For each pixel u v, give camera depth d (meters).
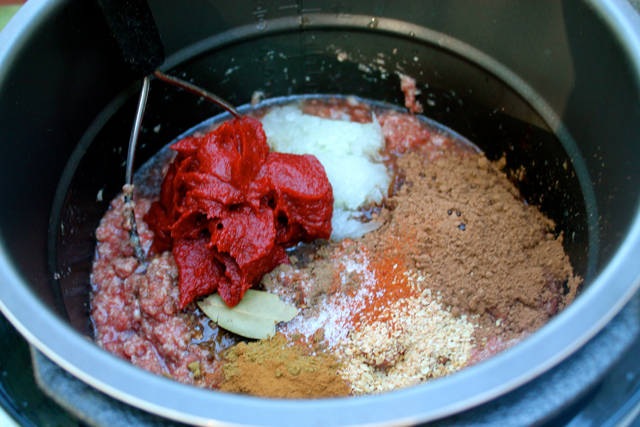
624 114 0.28
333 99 0.41
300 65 0.39
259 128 0.34
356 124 0.38
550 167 0.34
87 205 0.34
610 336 0.24
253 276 0.33
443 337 0.32
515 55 0.33
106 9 0.29
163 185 0.35
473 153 0.38
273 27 0.36
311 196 0.33
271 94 0.40
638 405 0.25
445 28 0.35
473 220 0.34
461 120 0.38
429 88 0.38
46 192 0.31
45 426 0.26
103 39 0.31
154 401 0.23
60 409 0.26
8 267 0.25
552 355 0.23
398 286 0.33
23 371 0.26
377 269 0.33
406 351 0.32
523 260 0.33
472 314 0.32
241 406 0.23
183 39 0.35
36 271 0.29
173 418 0.23
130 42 0.31
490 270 0.33
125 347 0.32
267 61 0.38
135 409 0.24
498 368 0.23
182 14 0.34
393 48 0.37
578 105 0.31
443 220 0.34
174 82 0.34
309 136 0.37
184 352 0.32
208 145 0.33
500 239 0.34
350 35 0.37
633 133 0.28
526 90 0.33
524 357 0.23
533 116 0.34
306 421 0.23
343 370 0.31
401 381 0.31
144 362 0.32
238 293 0.32
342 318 0.33
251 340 0.32
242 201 0.33
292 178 0.33
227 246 0.32
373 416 0.23
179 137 0.39
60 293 0.31
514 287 0.32
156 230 0.34
